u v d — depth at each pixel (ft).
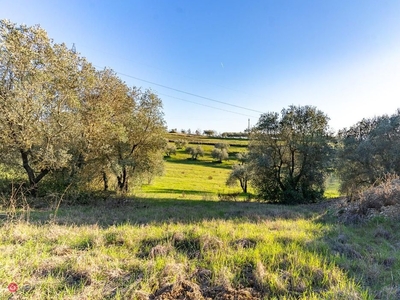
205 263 14.69
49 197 44.39
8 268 12.90
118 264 14.29
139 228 23.71
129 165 61.11
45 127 40.81
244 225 26.23
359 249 18.53
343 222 29.73
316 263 14.39
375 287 12.29
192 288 11.56
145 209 42.78
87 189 49.93
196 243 18.44
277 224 27.40
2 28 37.29
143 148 65.16
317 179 66.95
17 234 19.02
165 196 76.79
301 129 67.10
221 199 73.10
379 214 28.86
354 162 58.08
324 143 65.00
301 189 67.41
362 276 13.29
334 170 65.77
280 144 68.80
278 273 13.35
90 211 37.68
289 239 19.65
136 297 10.78
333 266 14.12
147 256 16.12
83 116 48.16
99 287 11.67
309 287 12.05
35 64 40.11
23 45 38.99
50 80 41.29
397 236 22.33
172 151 226.79
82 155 51.11
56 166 43.32
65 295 10.87
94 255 15.74
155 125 64.23
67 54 44.21
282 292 11.62
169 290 11.34
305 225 27.27
